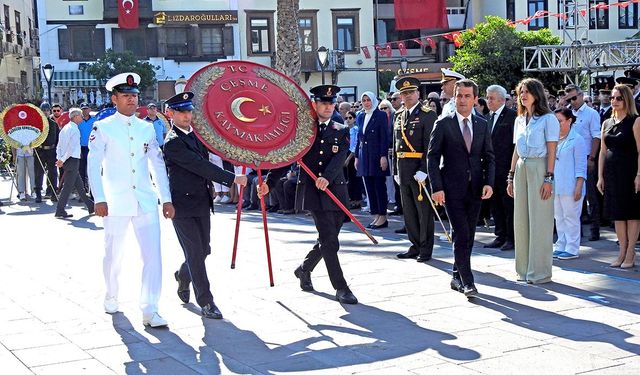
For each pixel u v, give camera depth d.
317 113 8.14
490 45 29.92
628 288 8.23
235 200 17.45
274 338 6.78
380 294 8.21
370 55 40.19
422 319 7.22
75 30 38.59
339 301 7.90
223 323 7.29
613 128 9.16
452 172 7.96
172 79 39.00
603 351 6.18
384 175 12.59
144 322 7.20
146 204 7.25
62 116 21.08
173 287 8.88
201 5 38.94
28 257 11.04
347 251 10.70
